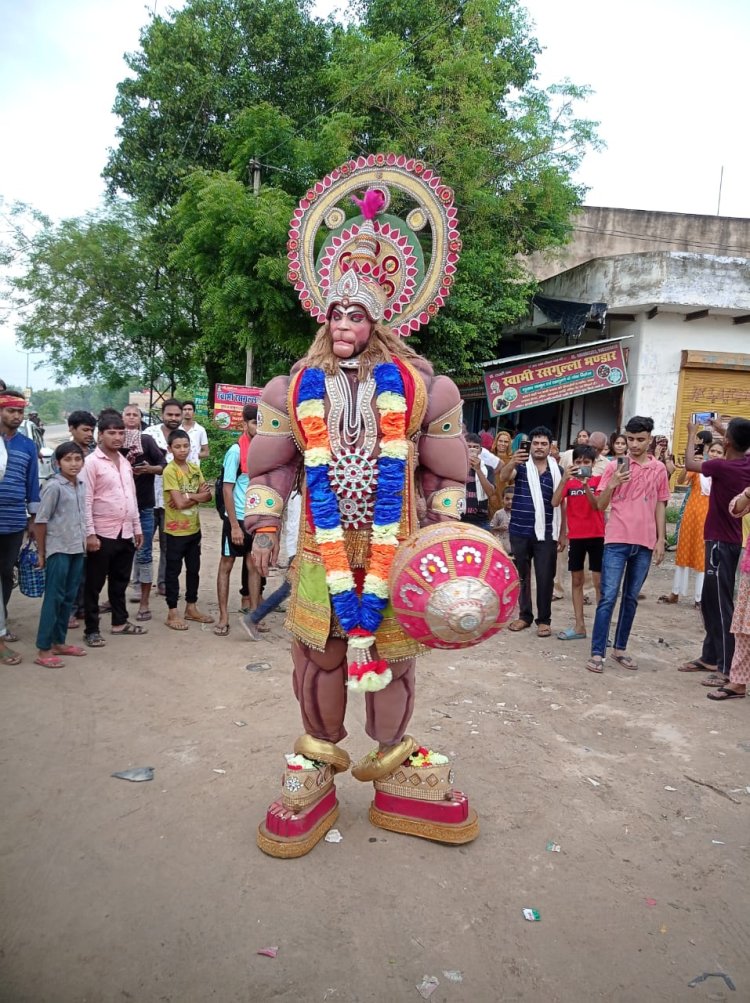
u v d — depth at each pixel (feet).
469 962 7.52
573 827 10.20
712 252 61.77
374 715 9.66
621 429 46.96
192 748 12.37
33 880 8.68
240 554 19.47
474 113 41.04
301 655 9.57
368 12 48.08
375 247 9.87
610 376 45.60
